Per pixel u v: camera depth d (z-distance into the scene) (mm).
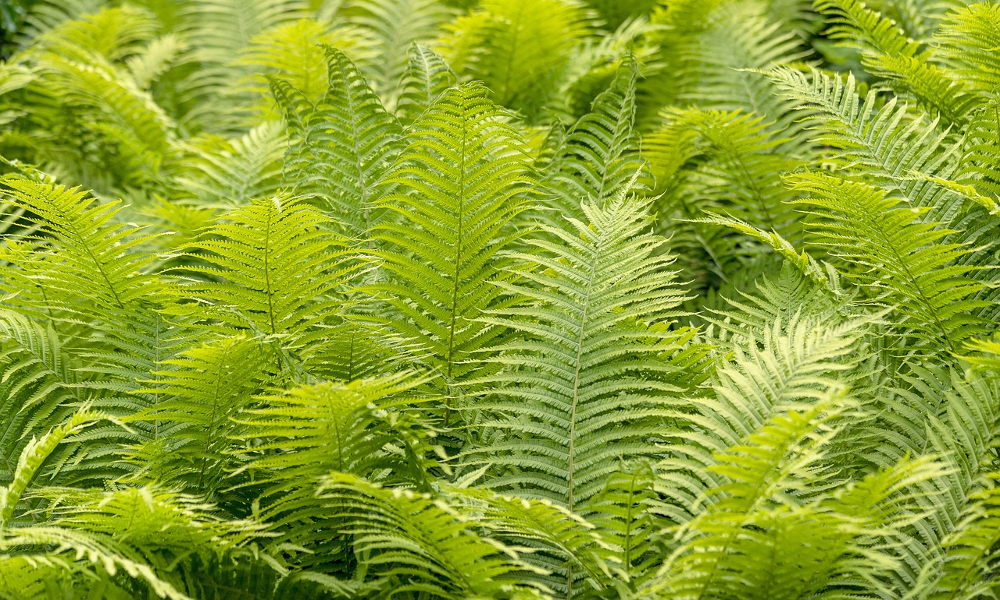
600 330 4453
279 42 5723
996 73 4891
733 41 5695
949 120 5000
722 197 5195
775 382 4344
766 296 4734
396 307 4613
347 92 4875
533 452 4426
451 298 4531
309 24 5762
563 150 4930
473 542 4238
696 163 5332
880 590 4230
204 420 4426
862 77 5770
